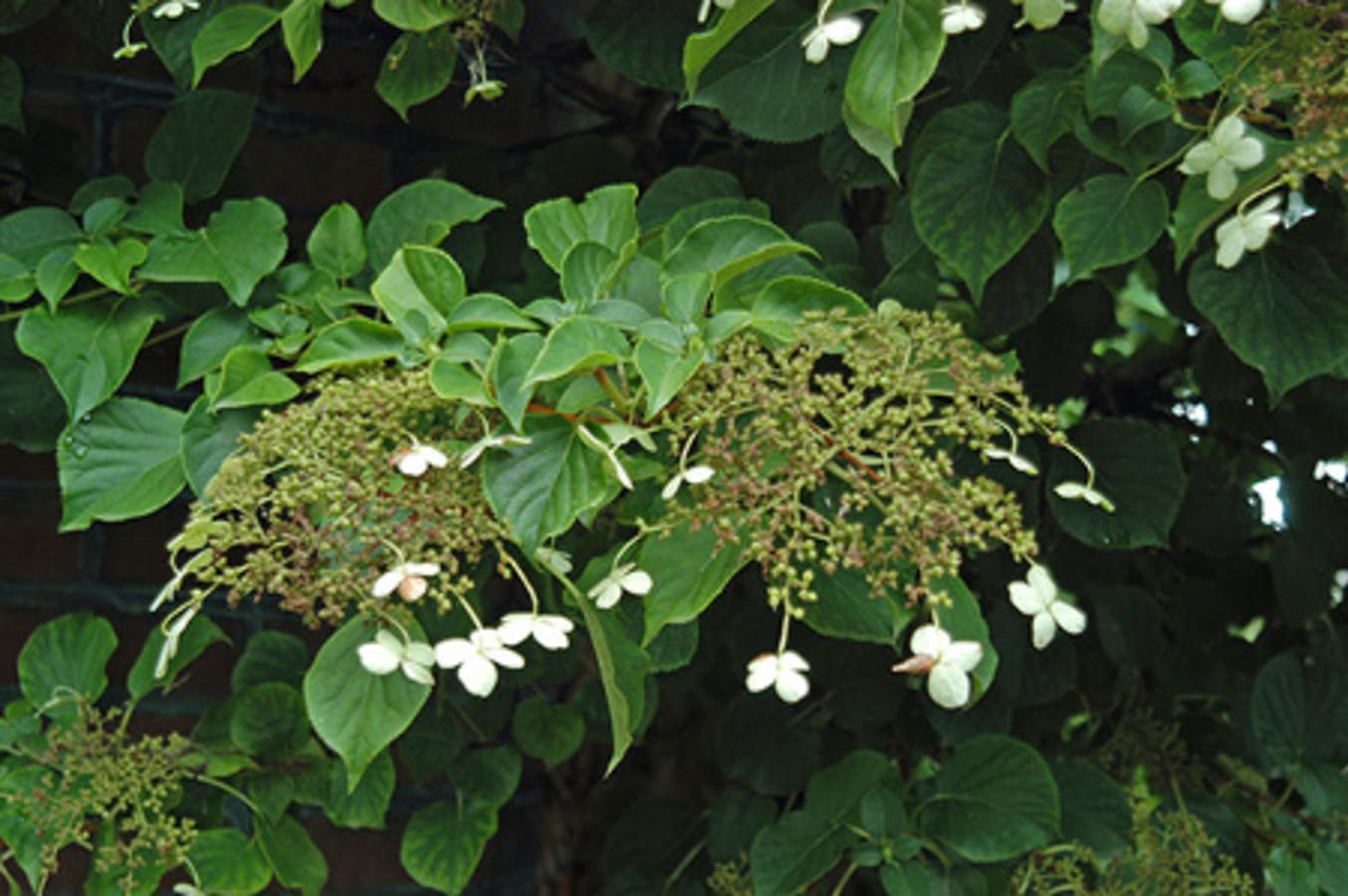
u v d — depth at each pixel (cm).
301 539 121
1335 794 154
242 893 143
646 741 170
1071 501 145
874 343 125
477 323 123
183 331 148
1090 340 154
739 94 135
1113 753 160
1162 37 131
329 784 147
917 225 136
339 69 157
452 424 124
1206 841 151
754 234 127
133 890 142
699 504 121
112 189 141
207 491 122
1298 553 155
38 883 140
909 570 128
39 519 152
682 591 123
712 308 129
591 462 121
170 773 144
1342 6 126
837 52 134
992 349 153
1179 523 159
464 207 137
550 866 166
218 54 136
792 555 131
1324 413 157
